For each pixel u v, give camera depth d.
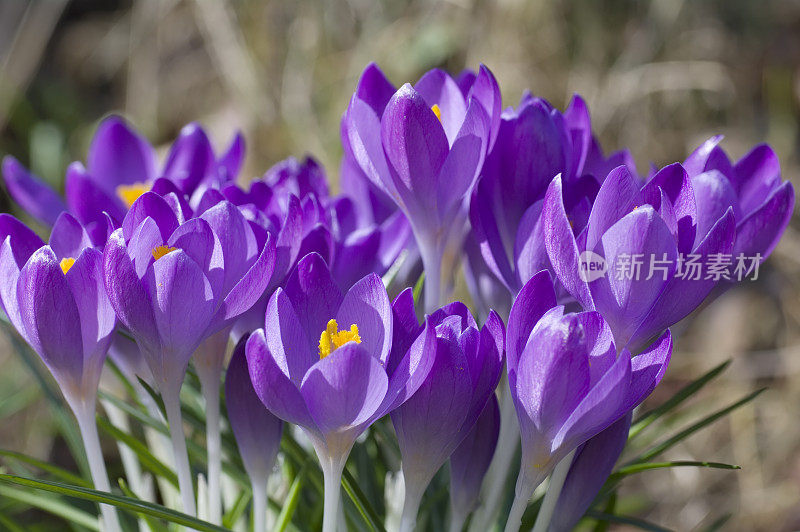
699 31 1.35
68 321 0.51
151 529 0.57
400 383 0.50
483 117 0.53
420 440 0.51
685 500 1.13
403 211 0.55
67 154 1.53
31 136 1.48
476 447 0.54
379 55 1.36
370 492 0.60
